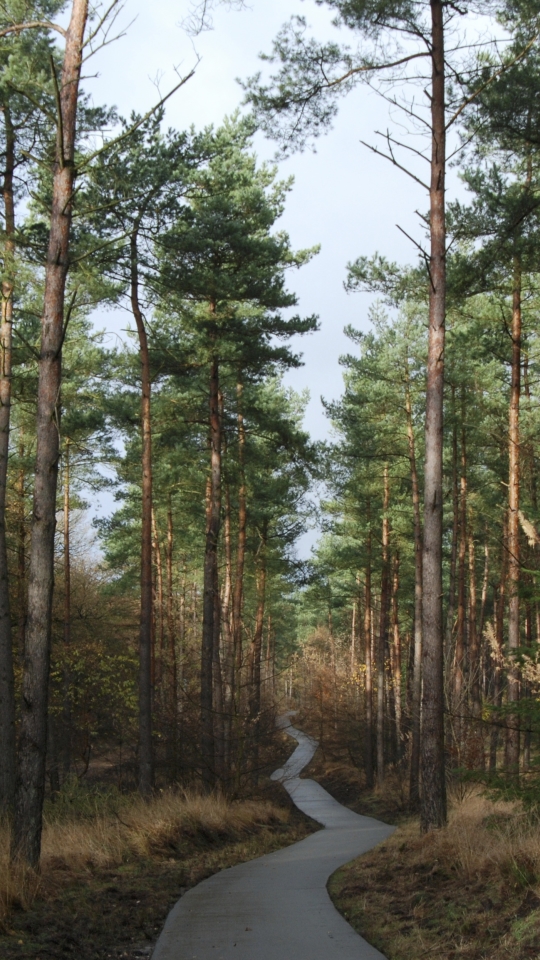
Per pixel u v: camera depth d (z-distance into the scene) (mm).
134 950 7391
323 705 48875
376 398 27312
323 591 40062
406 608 42938
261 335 22000
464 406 24297
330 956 6906
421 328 26406
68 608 27188
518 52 14203
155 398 22969
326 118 13898
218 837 16500
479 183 15664
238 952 7129
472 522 29953
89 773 29484
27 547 23906
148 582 19375
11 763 13734
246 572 37938
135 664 27469
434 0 13172
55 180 10383
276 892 10539
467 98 13164
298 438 23781
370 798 33625
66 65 10320
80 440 23375
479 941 6645
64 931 7488
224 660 26203
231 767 23641
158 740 23578
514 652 9820
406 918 8070
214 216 19875
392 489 33281
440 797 12531
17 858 8820
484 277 16328
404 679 46031
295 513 34656
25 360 17188
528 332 20172
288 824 22766
